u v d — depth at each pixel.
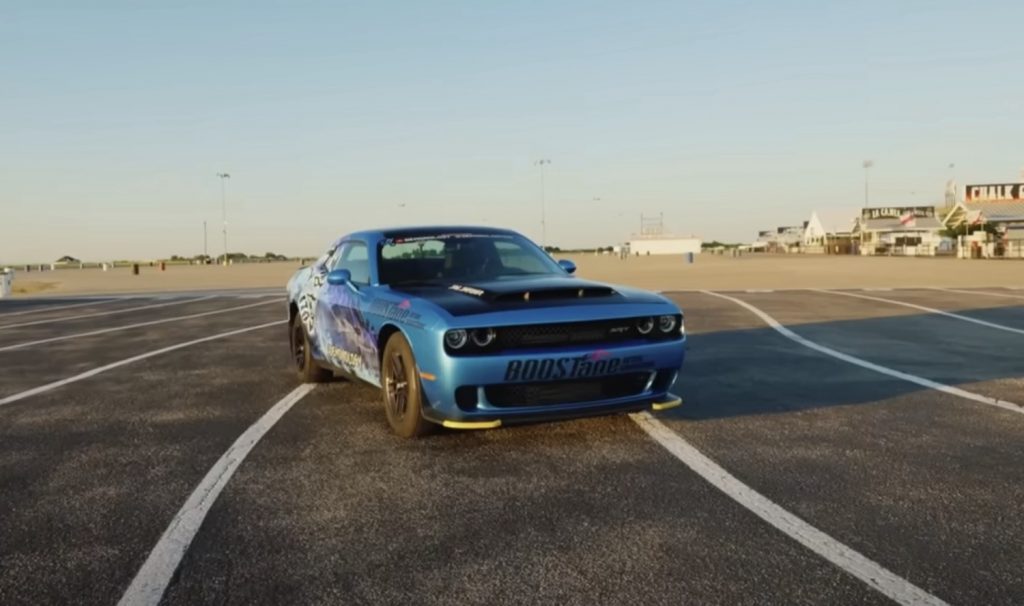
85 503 3.54
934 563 2.77
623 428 4.78
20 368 7.79
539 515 3.29
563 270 5.54
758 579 2.65
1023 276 24.80
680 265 45.19
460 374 3.93
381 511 3.37
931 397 5.71
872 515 3.26
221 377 7.01
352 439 4.63
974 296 15.44
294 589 2.63
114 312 15.26
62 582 2.71
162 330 11.35
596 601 2.51
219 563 2.85
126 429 4.98
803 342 8.80
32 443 4.64
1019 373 6.71
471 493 3.59
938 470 3.89
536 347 4.04
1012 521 3.18
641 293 4.66
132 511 3.42
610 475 3.83
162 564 2.85
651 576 2.69
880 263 42.81
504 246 5.71
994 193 62.81
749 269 35.38
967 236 57.00
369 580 2.69
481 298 4.30
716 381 6.38
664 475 3.82
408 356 4.41
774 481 3.72
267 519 3.30
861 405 5.43
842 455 4.16
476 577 2.70
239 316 13.62
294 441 4.61
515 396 4.09
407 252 5.47
